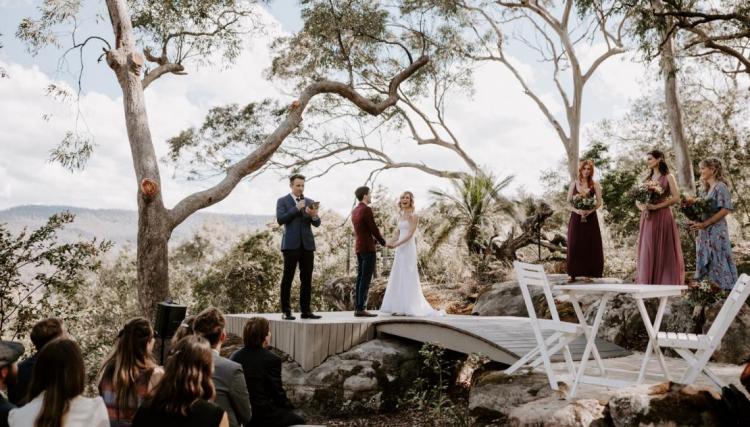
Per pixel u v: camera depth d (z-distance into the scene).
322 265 22.20
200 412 2.64
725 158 18.20
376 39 15.60
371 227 8.32
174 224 10.30
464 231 13.86
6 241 8.66
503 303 9.92
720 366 5.90
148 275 9.98
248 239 23.56
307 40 16.53
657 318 4.92
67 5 10.98
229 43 13.68
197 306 24.11
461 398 7.63
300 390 7.48
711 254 6.66
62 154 11.15
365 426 6.99
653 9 11.64
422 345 8.20
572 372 4.99
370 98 20.88
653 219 7.10
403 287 8.49
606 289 4.57
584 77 20.23
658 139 21.48
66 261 9.09
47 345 2.71
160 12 12.90
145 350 3.34
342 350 7.86
